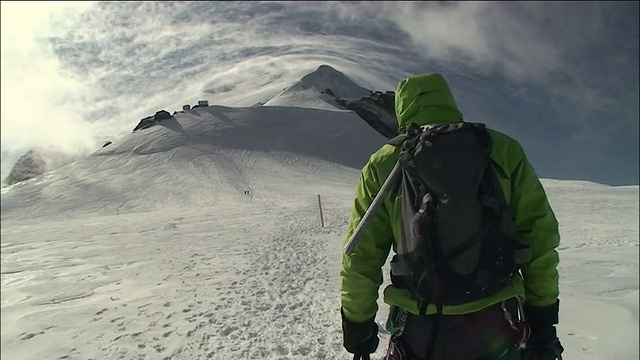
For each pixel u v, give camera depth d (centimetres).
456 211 215
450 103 252
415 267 228
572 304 756
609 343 581
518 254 227
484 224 219
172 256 1540
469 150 218
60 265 1521
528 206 234
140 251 1712
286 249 1539
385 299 242
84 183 7250
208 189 6525
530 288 238
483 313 230
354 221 252
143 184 7031
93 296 1050
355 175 7694
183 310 863
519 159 236
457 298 222
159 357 635
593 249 1318
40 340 751
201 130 9075
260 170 7512
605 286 888
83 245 2002
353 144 9756
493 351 231
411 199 226
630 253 1234
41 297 1070
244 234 2030
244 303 884
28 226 3272
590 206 3161
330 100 14000
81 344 716
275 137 9281
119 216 3741
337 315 766
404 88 255
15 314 928
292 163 8075
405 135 240
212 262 1376
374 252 243
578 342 591
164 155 8094
